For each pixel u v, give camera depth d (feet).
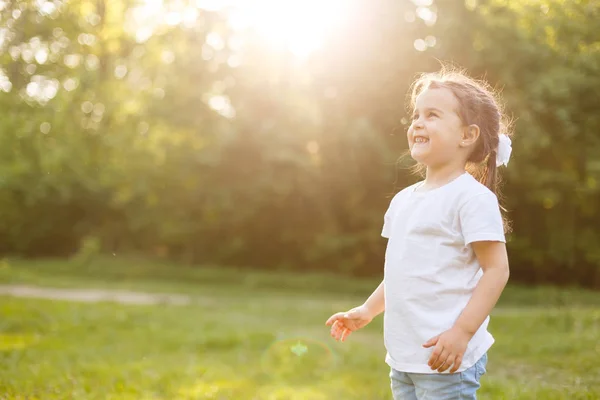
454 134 8.98
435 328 8.41
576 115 35.88
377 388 19.70
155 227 89.92
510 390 16.78
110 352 26.02
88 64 33.73
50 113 27.73
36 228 97.14
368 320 10.14
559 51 25.27
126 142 64.08
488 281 8.34
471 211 8.47
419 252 8.71
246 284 69.36
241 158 76.13
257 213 80.02
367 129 60.64
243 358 25.79
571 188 60.75
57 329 32.24
